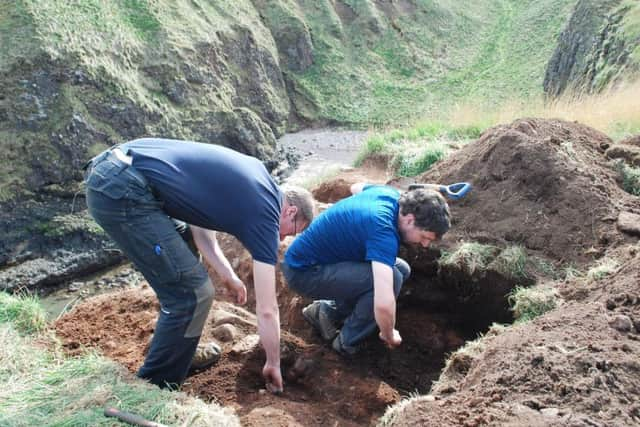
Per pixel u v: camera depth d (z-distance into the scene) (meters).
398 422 2.94
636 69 15.35
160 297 3.51
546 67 24.05
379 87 25.80
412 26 28.86
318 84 25.31
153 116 17.42
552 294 4.09
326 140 22.14
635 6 18.06
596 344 3.09
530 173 4.96
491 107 16.23
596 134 6.09
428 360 4.51
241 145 19.19
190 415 3.15
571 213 4.73
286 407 3.66
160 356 3.56
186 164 3.40
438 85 26.09
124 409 3.20
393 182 5.82
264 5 25.86
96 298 5.05
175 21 20.08
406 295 4.92
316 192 8.04
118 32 17.81
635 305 3.52
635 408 2.69
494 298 4.59
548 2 30.06
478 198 5.11
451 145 8.39
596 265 4.32
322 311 4.38
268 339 3.61
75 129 15.29
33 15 15.99
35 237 13.67
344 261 4.06
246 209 3.37
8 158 14.21
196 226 3.67
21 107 14.83
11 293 12.12
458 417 2.79
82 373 3.60
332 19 27.31
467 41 29.03
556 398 2.77
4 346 3.89
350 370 4.16
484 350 3.44
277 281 5.16
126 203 3.31
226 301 5.30
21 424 3.12
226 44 21.59
